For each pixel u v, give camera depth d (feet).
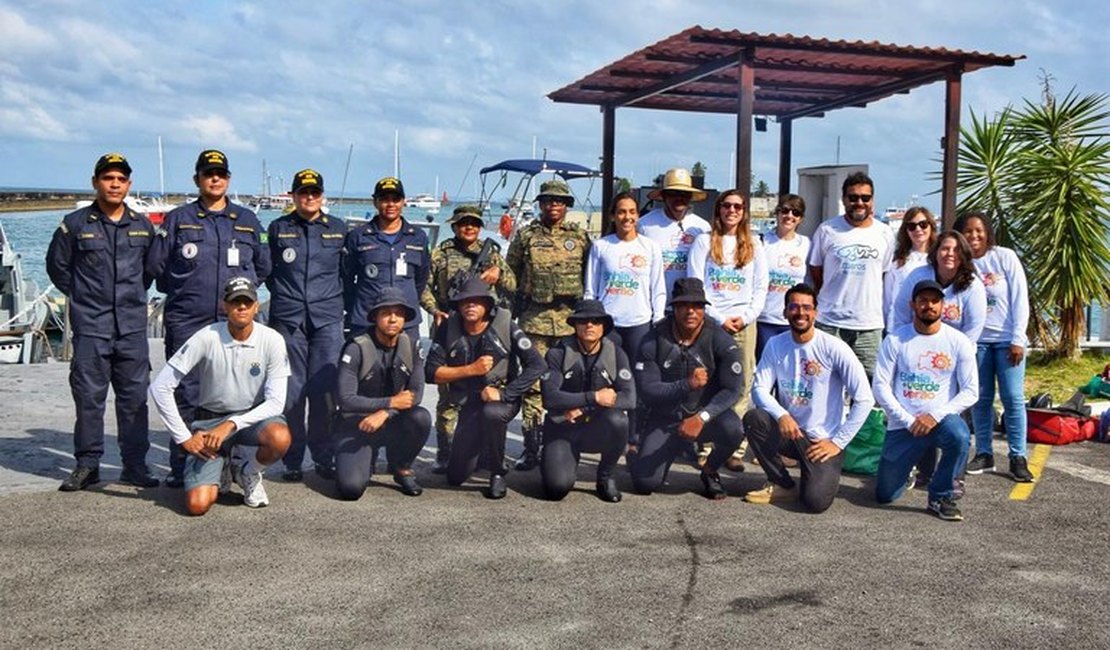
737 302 21.74
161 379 17.72
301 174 19.84
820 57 24.91
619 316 21.59
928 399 18.72
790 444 18.98
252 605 13.37
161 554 15.34
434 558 15.43
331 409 20.01
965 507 18.94
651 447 19.49
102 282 18.51
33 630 12.45
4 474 19.92
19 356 48.08
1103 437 25.09
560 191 21.86
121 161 18.49
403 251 20.75
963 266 20.02
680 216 23.06
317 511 17.93
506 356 19.43
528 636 12.52
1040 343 37.47
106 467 20.89
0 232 50.67
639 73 27.84
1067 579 14.90
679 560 15.56
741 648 12.29
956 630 12.94
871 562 15.58
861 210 21.54
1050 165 35.81
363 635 12.46
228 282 18.20
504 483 19.40
